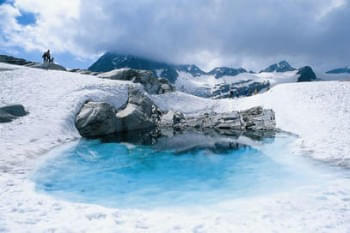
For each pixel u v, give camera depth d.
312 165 10.68
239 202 7.76
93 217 6.09
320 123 17.23
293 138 16.89
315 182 8.89
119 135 19.22
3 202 6.64
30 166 10.23
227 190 9.34
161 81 35.44
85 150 14.24
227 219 6.12
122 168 12.09
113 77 30.64
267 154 13.87
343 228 5.39
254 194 8.66
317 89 24.20
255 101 29.19
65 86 21.91
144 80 31.34
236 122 23.72
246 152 14.91
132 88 26.16
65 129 16.08
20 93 19.30
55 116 16.58
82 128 17.05
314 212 6.23
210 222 5.95
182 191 9.38
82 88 22.12
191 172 11.69
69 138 15.55
